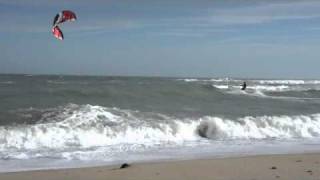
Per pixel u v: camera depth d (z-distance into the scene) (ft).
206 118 59.62
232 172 31.78
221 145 47.57
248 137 54.54
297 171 32.17
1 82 137.08
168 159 38.22
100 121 52.49
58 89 91.25
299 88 176.45
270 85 205.87
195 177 30.12
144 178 29.58
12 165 34.53
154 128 52.60
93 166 34.22
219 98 102.94
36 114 54.90
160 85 118.73
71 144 44.57
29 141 44.34
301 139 54.29
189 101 88.84
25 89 92.43
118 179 29.27
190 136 52.85
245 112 71.51
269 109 79.77
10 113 55.21
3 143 43.09
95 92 88.33
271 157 38.68
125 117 56.03
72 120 51.75
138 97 87.97
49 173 30.81
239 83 217.36
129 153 41.22
